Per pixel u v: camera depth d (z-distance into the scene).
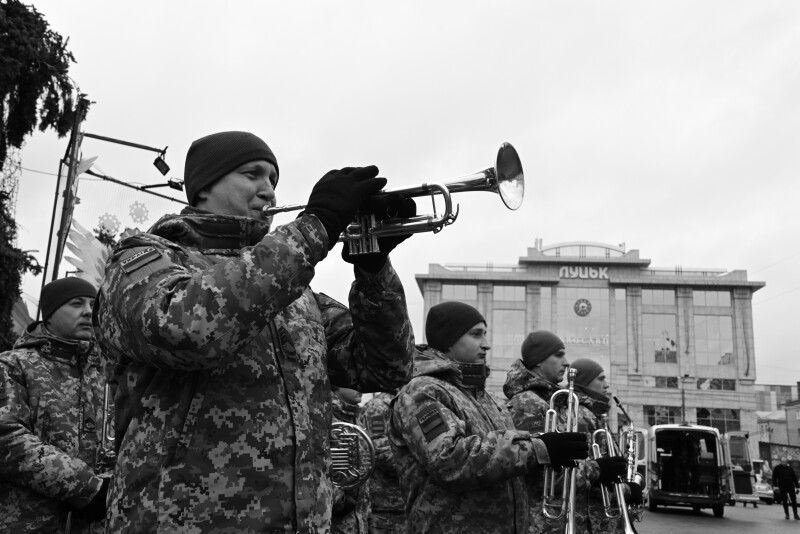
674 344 75.88
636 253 77.75
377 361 2.40
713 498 24.86
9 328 11.55
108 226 10.95
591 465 4.77
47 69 10.60
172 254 2.06
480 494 3.48
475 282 79.19
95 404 4.07
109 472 4.00
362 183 2.07
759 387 90.88
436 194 2.36
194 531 1.86
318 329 2.31
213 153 2.31
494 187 2.58
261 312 1.85
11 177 11.13
